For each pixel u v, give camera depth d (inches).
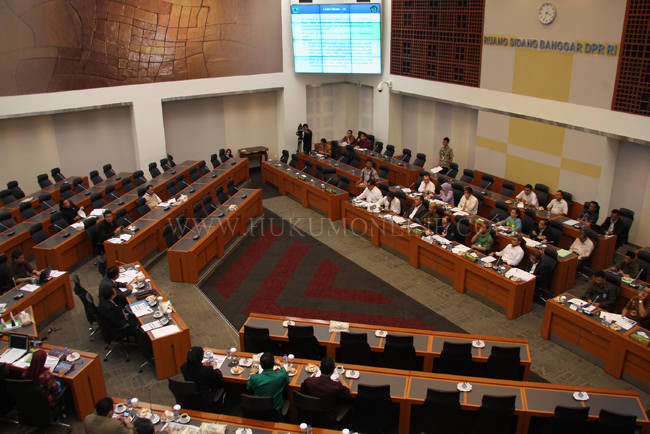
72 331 350.6
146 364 316.8
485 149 565.9
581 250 404.5
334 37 652.7
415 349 278.2
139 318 310.3
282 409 240.7
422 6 585.6
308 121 752.3
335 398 234.1
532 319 359.6
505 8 494.3
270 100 721.6
